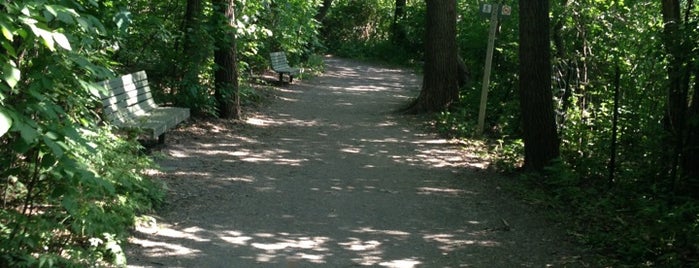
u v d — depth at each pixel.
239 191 7.82
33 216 4.78
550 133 9.26
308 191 8.07
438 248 6.21
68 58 4.30
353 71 27.31
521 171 9.52
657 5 11.39
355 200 7.80
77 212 4.82
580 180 8.91
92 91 4.41
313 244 6.14
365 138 11.98
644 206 7.38
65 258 4.78
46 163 3.96
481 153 10.89
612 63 11.37
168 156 9.24
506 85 13.82
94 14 5.51
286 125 12.92
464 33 16.17
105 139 6.08
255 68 21.27
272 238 6.23
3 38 3.62
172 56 11.92
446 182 8.92
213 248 5.84
